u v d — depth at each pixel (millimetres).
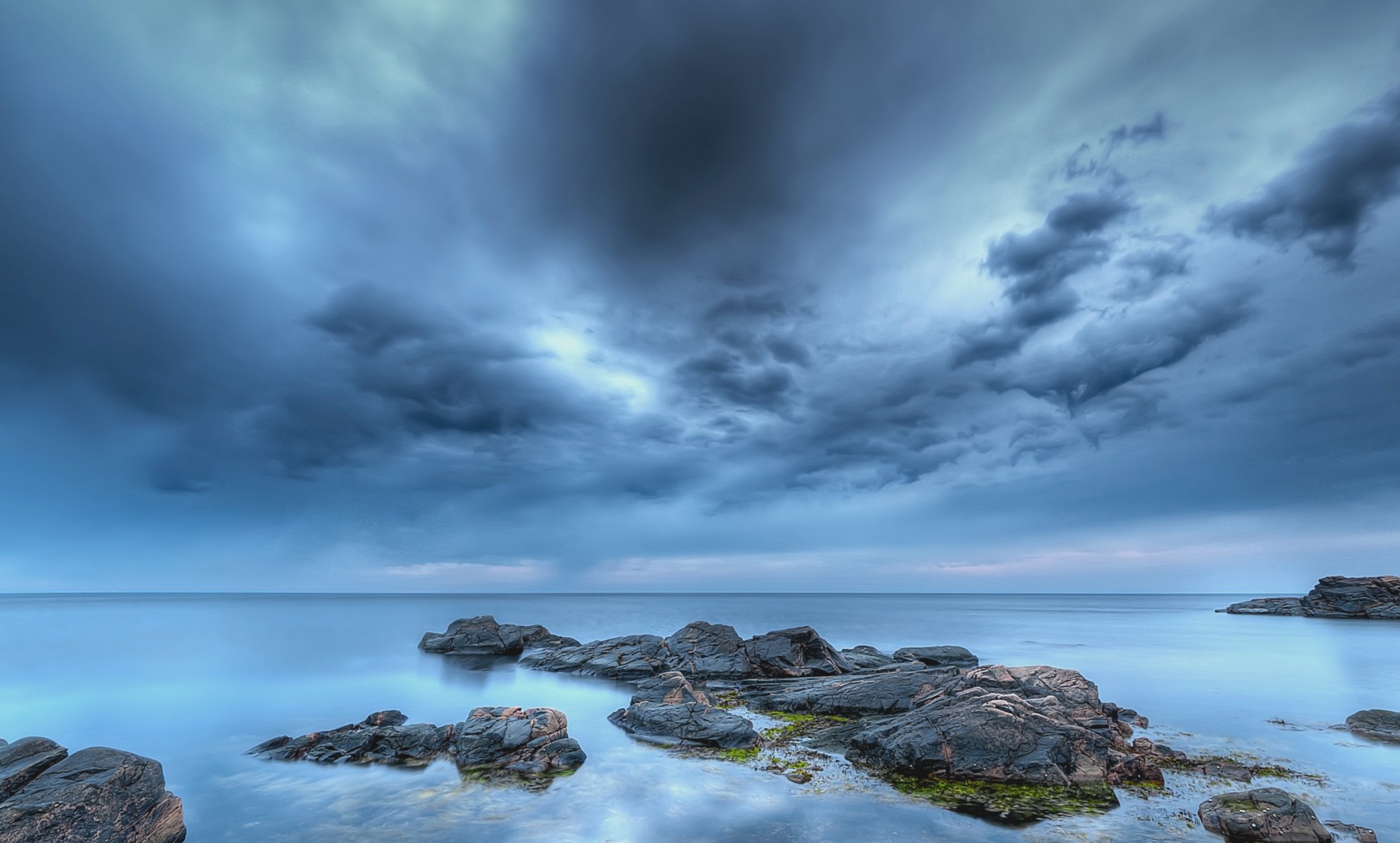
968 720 19984
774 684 35188
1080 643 58188
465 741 21500
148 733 26469
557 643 55312
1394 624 75250
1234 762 19922
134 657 52219
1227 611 110250
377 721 24953
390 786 18750
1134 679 37312
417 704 31844
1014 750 18625
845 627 82438
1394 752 21344
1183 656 47906
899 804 16547
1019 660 45719
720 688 35188
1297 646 54281
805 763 20516
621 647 45094
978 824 15188
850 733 23891
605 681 38969
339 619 106312
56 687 37656
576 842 14625
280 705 32062
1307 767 19562
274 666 46594
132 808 14172
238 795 18250
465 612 129875
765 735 24344
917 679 29688
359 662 48375
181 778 19828
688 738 23406
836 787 18062
